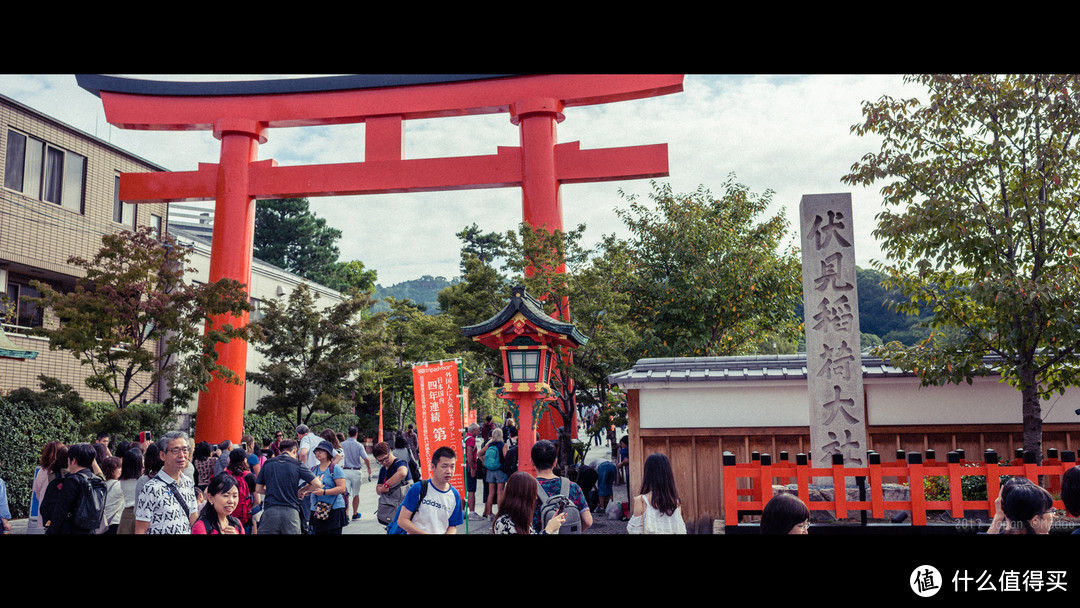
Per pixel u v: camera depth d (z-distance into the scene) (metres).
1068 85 9.64
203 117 23.59
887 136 10.48
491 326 11.26
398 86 23.30
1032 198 9.95
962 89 10.07
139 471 7.63
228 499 6.54
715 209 24.22
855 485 9.23
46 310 21.39
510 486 5.87
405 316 29.88
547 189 21.66
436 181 22.44
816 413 9.55
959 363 10.19
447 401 8.57
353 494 14.41
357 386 23.56
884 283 10.80
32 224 20.64
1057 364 9.80
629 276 22.80
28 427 14.42
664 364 12.60
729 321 23.42
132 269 15.26
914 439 11.70
